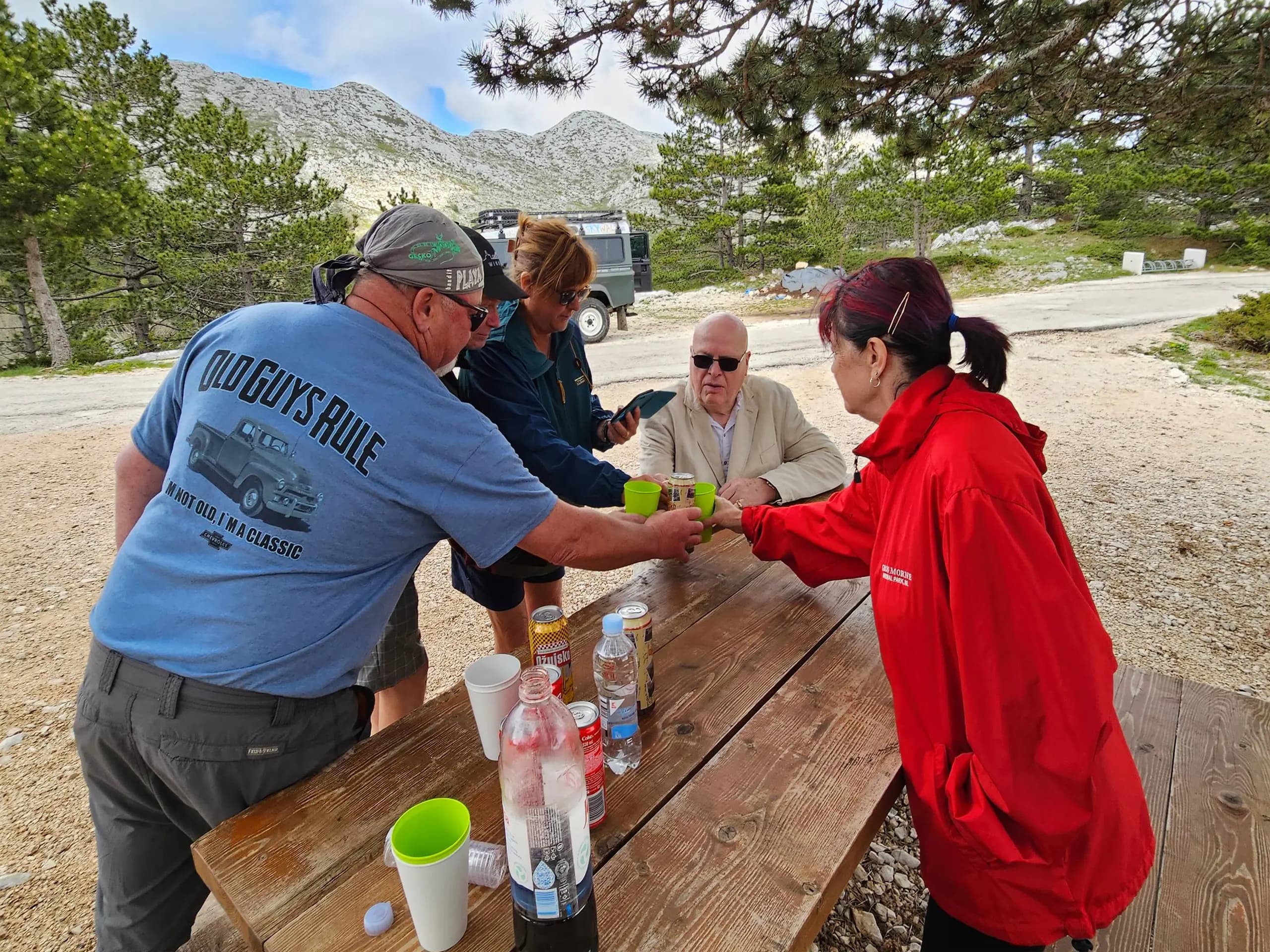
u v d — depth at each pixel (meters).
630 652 1.30
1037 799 1.09
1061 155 27.83
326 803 1.25
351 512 1.29
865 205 23.27
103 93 18.77
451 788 1.28
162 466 1.59
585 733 1.12
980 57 4.39
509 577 2.39
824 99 4.57
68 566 4.60
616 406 7.73
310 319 1.38
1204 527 4.70
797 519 1.91
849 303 1.39
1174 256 25.38
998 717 1.10
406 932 1.00
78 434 7.91
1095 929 1.17
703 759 1.33
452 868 0.93
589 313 13.55
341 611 1.35
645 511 1.91
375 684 2.30
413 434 1.32
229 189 17.97
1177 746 1.83
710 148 27.00
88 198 13.60
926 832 1.29
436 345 1.53
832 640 1.76
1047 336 12.02
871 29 4.39
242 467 1.29
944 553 1.16
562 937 0.92
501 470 1.39
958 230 28.27
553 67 4.14
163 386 1.55
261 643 1.28
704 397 2.67
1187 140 5.37
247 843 1.16
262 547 1.27
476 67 4.08
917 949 1.90
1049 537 1.10
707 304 20.61
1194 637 3.40
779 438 2.80
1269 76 4.46
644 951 0.95
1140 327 12.53
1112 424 7.18
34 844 2.39
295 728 1.33
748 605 1.94
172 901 1.54
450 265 1.45
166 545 1.33
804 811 1.19
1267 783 1.70
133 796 1.43
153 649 1.29
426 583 4.38
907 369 1.36
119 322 20.39
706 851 1.11
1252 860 1.50
